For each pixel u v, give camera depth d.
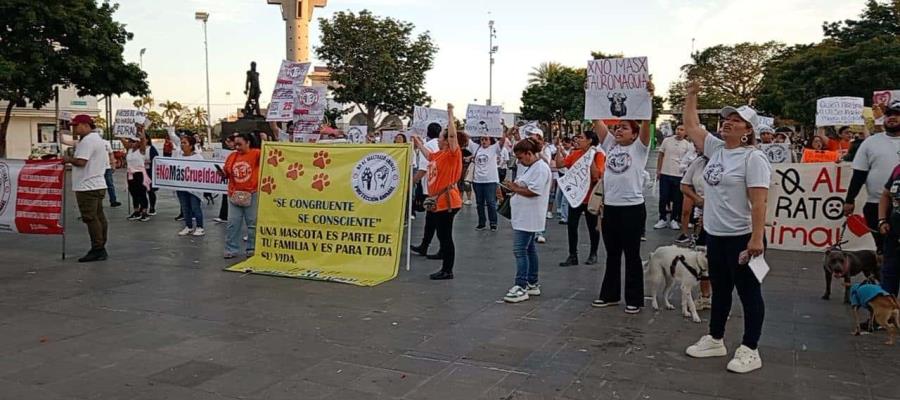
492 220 12.81
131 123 14.05
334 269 8.62
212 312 6.73
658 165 12.77
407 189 8.47
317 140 12.29
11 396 4.57
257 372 5.04
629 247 6.61
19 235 11.69
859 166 6.49
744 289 5.06
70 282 8.09
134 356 5.39
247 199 9.44
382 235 8.52
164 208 16.33
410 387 4.73
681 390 4.66
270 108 11.66
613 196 6.64
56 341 5.78
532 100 58.03
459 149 8.21
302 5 24.12
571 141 15.63
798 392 4.61
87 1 28.30
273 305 7.02
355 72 33.03
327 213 8.77
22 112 45.69
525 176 7.05
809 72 41.97
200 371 5.05
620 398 4.53
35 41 26.80
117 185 23.73
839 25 47.94
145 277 8.39
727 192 5.00
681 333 5.99
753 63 67.12
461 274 8.60
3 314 6.63
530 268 7.38
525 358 5.33
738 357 5.04
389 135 17.42
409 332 6.04
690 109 5.45
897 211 5.77
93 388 4.72
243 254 9.88
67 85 29.31
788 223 8.70
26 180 9.46
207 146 41.09
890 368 5.07
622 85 6.59
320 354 5.44
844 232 7.48
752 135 4.99
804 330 6.06
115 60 29.36
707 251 5.28
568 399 4.52
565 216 13.51
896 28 46.06
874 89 38.00
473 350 5.53
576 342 5.74
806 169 8.52
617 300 6.92
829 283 7.20
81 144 9.25
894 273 5.96
